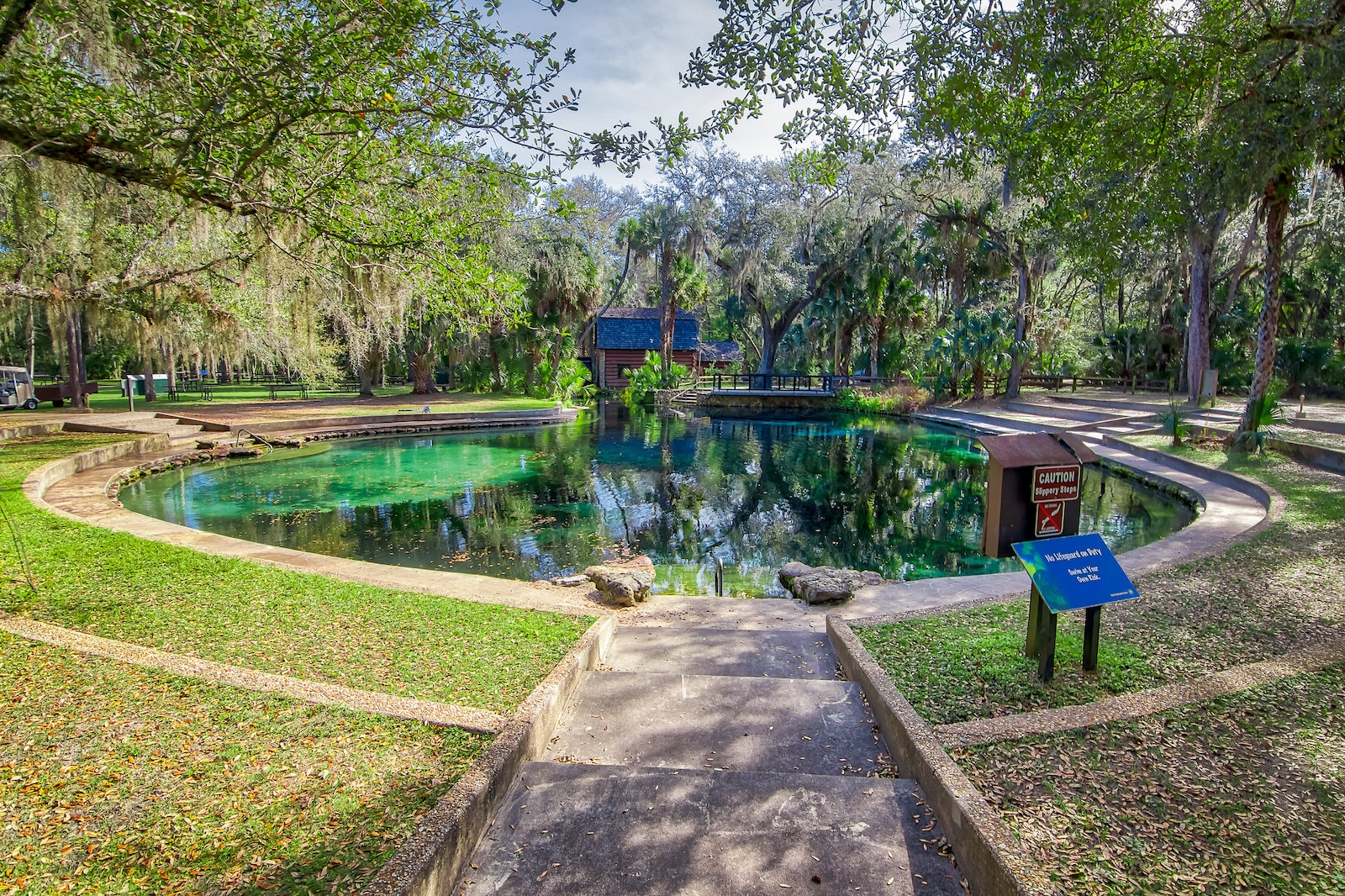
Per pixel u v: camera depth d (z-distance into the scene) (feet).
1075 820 8.20
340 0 13.93
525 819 8.74
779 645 16.07
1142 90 20.72
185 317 54.49
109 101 14.52
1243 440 42.70
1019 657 13.23
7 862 7.42
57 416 63.98
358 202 18.15
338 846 7.66
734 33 15.66
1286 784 8.92
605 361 130.52
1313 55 20.27
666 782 9.50
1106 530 31.27
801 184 22.70
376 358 97.19
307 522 33.81
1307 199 64.03
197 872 7.27
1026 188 21.38
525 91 15.15
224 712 10.68
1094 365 117.29
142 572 19.29
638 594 20.43
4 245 40.34
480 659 13.30
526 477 46.47
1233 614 15.42
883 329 105.50
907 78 16.70
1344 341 88.43
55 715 10.53
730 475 49.16
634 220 112.06
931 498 42.32
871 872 7.84
